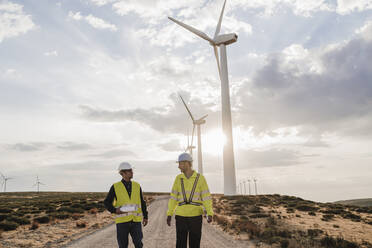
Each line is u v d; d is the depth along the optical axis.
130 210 5.85
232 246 10.96
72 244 12.05
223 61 68.69
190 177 5.35
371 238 15.55
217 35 69.56
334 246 11.67
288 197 55.69
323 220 24.59
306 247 11.13
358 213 33.88
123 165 6.01
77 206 37.16
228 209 34.75
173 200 5.37
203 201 5.30
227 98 67.25
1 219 22.69
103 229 17.44
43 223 21.62
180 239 5.23
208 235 14.02
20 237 15.04
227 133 65.81
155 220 21.70
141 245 5.95
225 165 64.50
